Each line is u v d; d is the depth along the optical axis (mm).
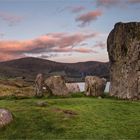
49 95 52969
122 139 29734
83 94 53625
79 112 37406
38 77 54781
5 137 30578
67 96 52438
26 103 43000
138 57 48844
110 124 33750
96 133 31141
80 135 30578
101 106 40656
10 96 54406
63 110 37906
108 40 54281
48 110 37906
